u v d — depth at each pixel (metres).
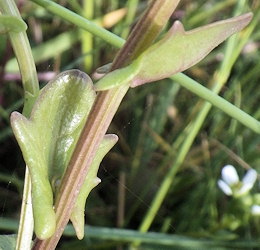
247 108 0.28
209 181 0.26
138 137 0.28
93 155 0.10
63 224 0.11
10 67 0.26
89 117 0.10
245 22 0.09
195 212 0.26
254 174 0.23
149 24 0.09
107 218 0.26
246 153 0.27
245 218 0.23
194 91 0.18
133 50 0.09
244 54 0.30
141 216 0.26
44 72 0.28
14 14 0.11
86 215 0.26
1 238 0.13
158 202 0.23
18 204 0.26
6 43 0.25
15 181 0.25
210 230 0.24
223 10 0.30
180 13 0.30
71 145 0.11
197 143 0.28
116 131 0.28
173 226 0.26
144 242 0.24
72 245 0.24
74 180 0.10
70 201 0.10
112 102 0.09
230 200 0.26
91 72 0.28
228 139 0.27
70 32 0.27
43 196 0.10
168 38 0.08
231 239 0.24
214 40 0.09
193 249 0.23
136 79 0.09
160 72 0.09
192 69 0.29
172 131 0.29
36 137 0.10
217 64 0.30
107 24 0.28
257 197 0.23
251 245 0.23
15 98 0.27
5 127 0.27
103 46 0.28
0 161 0.27
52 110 0.11
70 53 0.29
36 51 0.27
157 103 0.29
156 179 0.27
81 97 0.11
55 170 0.11
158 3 0.09
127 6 0.28
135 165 0.27
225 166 0.25
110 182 0.27
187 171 0.28
